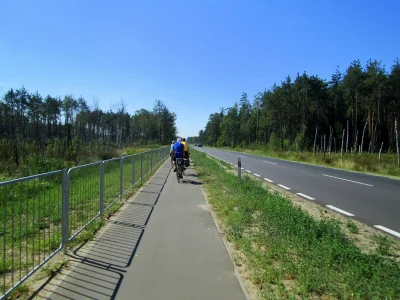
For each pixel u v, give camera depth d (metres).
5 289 3.57
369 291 3.68
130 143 61.88
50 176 5.13
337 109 66.25
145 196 9.98
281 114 69.50
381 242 5.71
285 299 3.52
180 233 6.00
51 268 4.21
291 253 4.97
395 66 55.16
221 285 3.85
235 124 105.00
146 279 3.98
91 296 3.53
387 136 63.59
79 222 5.94
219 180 13.73
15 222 4.73
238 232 5.91
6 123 40.84
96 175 6.97
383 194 11.40
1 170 14.41
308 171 20.33
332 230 6.01
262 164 26.47
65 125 44.91
